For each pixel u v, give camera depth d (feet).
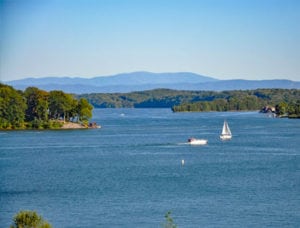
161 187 621.31
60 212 501.15
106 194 581.53
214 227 449.06
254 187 615.57
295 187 614.34
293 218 474.90
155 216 483.92
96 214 492.13
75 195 578.25
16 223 332.19
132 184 643.04
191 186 625.82
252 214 488.02
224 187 618.03
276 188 609.83
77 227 452.76
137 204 530.27
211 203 531.50
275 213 491.31
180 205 522.88
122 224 459.73
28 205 530.27
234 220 469.57
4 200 553.23
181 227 449.06
